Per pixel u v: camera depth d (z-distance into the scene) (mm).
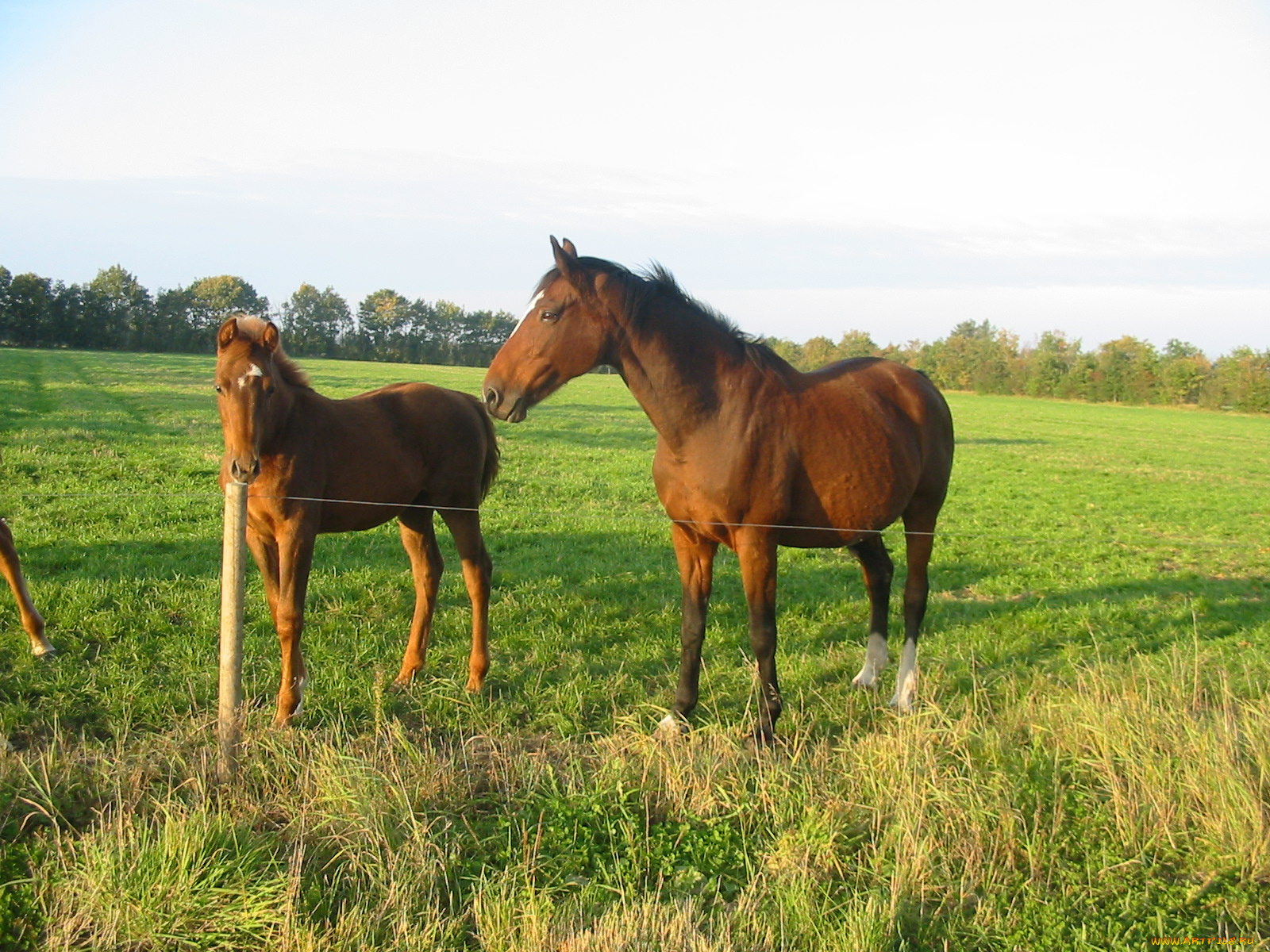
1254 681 5340
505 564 8227
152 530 8617
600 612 6684
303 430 4719
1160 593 8523
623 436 22703
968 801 3596
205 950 2822
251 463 4250
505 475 14555
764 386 4531
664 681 5355
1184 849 3477
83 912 2873
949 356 74062
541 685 5207
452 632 6113
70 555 7430
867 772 3836
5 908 2867
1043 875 3332
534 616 6551
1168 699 4695
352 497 5012
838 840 3416
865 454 4762
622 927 2865
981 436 30125
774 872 3256
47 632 5516
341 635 5832
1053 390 67062
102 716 4496
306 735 4008
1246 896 3166
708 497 4438
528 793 3709
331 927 2857
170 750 3916
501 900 2965
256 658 5273
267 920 2852
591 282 4320
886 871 3252
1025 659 6129
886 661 5543
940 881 3225
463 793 3756
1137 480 19688
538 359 4371
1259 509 16031
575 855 3326
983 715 4699
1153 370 63562
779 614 7078
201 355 71562
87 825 3447
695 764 3893
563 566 8203
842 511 4734
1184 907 3139
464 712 4789
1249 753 3961
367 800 3426
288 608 4562
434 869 3141
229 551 3719
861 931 2855
